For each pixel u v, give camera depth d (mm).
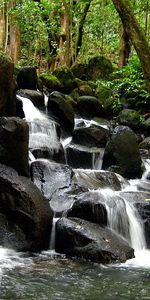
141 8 21141
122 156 12406
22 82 15656
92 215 8672
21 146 9336
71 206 9078
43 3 20109
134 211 9312
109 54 28875
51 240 8484
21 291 5992
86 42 26328
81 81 19250
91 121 16234
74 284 6406
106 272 7070
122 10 7070
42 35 22484
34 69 15820
